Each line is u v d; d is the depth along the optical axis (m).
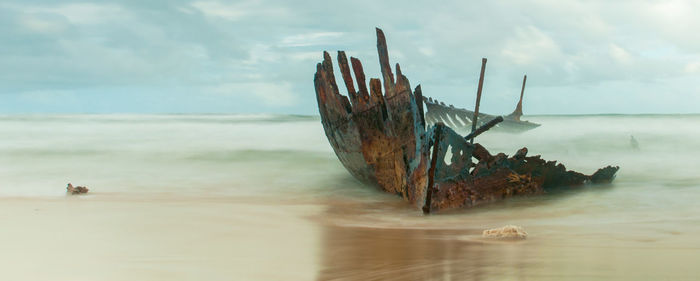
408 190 15.02
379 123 15.52
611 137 30.17
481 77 18.89
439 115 29.08
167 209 14.29
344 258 8.92
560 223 12.24
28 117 49.19
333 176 20.42
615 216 13.08
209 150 26.70
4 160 24.20
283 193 17.48
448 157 24.27
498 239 10.36
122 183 19.31
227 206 15.00
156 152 26.25
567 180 17.22
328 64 17.48
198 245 10.10
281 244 10.19
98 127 39.62
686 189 16.98
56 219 12.67
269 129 39.06
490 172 15.23
